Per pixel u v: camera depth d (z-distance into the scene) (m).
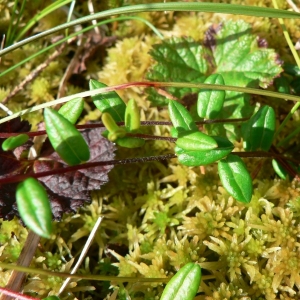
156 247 0.13
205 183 0.13
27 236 0.12
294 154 0.14
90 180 0.12
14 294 0.10
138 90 0.15
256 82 0.14
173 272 0.12
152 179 0.14
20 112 0.12
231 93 0.15
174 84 0.12
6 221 0.13
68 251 0.13
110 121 0.11
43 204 0.09
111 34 0.17
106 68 0.16
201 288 0.12
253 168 0.14
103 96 0.12
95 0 0.17
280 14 0.12
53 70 0.16
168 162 0.14
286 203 0.13
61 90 0.16
